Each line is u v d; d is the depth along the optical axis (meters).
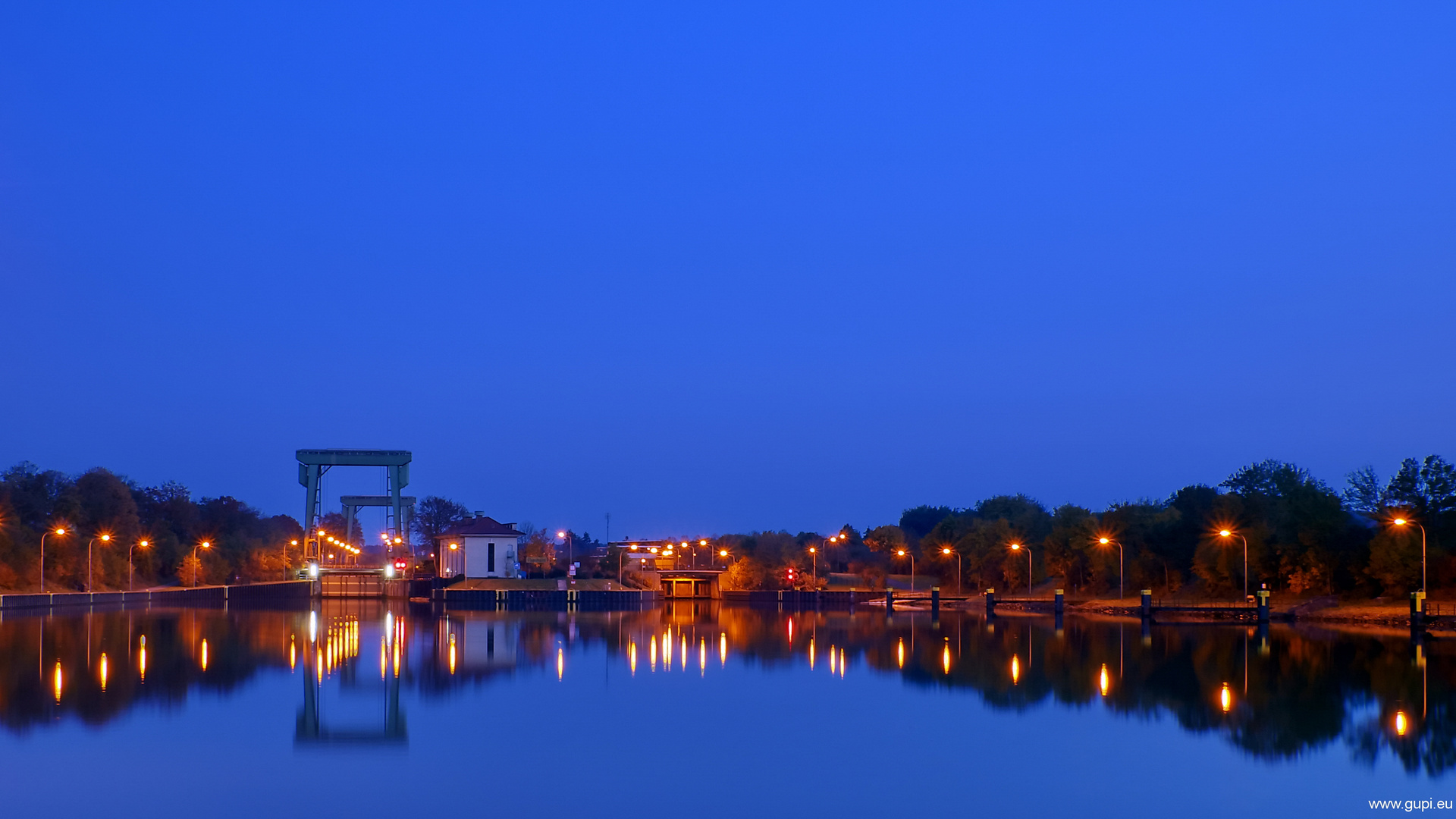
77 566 142.38
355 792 30.45
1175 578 134.50
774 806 29.44
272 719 41.72
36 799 29.30
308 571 175.00
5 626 87.81
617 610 143.62
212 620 101.75
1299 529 110.94
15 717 41.25
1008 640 82.62
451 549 181.75
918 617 124.12
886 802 30.08
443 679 55.38
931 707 46.28
